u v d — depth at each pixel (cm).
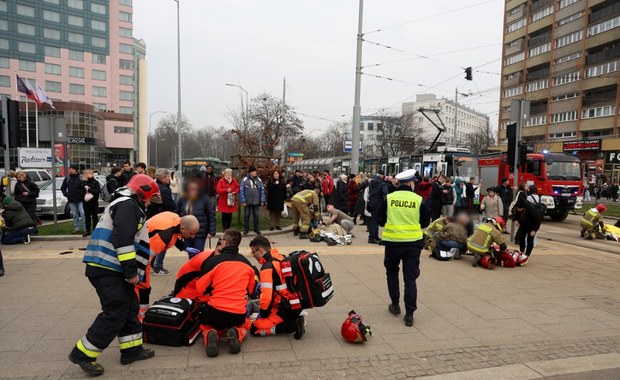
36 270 709
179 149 3291
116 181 1030
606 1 4634
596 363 418
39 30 7388
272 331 464
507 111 6291
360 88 1766
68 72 7688
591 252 1046
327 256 875
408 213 514
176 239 481
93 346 365
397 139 5359
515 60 6122
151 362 399
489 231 814
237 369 388
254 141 1909
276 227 1207
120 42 8212
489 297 628
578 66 5006
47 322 486
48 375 370
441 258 871
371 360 414
